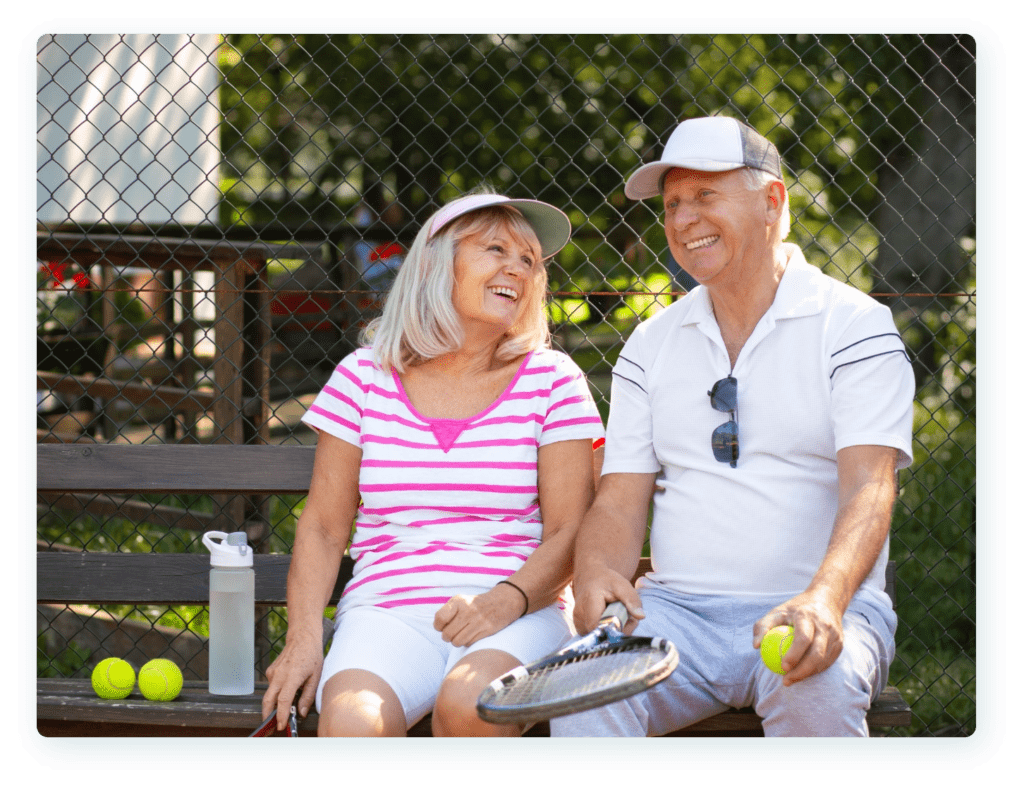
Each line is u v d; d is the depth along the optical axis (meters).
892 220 7.55
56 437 5.71
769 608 2.67
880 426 2.60
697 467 2.78
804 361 2.70
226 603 2.89
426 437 2.82
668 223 2.78
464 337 2.87
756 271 2.75
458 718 2.44
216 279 4.70
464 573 2.72
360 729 2.41
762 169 2.72
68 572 3.19
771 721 2.49
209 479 3.22
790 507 2.69
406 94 8.55
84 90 5.10
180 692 2.93
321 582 2.81
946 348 6.28
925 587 4.73
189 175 5.25
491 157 8.61
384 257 5.29
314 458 3.22
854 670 2.42
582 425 2.85
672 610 2.70
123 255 4.96
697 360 2.81
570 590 2.99
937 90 7.22
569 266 8.14
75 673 4.20
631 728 2.53
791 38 8.33
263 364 4.88
